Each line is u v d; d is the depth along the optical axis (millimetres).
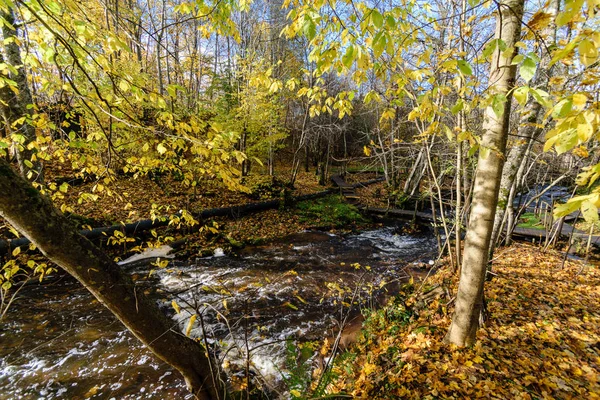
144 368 3895
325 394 2613
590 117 1048
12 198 1436
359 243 10414
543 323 3975
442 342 3545
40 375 3715
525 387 2857
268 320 5117
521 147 4508
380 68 2344
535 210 11297
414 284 5898
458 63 1670
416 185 14828
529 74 1367
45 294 5340
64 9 1746
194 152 2197
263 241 9781
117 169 9648
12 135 2633
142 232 8102
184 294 5871
